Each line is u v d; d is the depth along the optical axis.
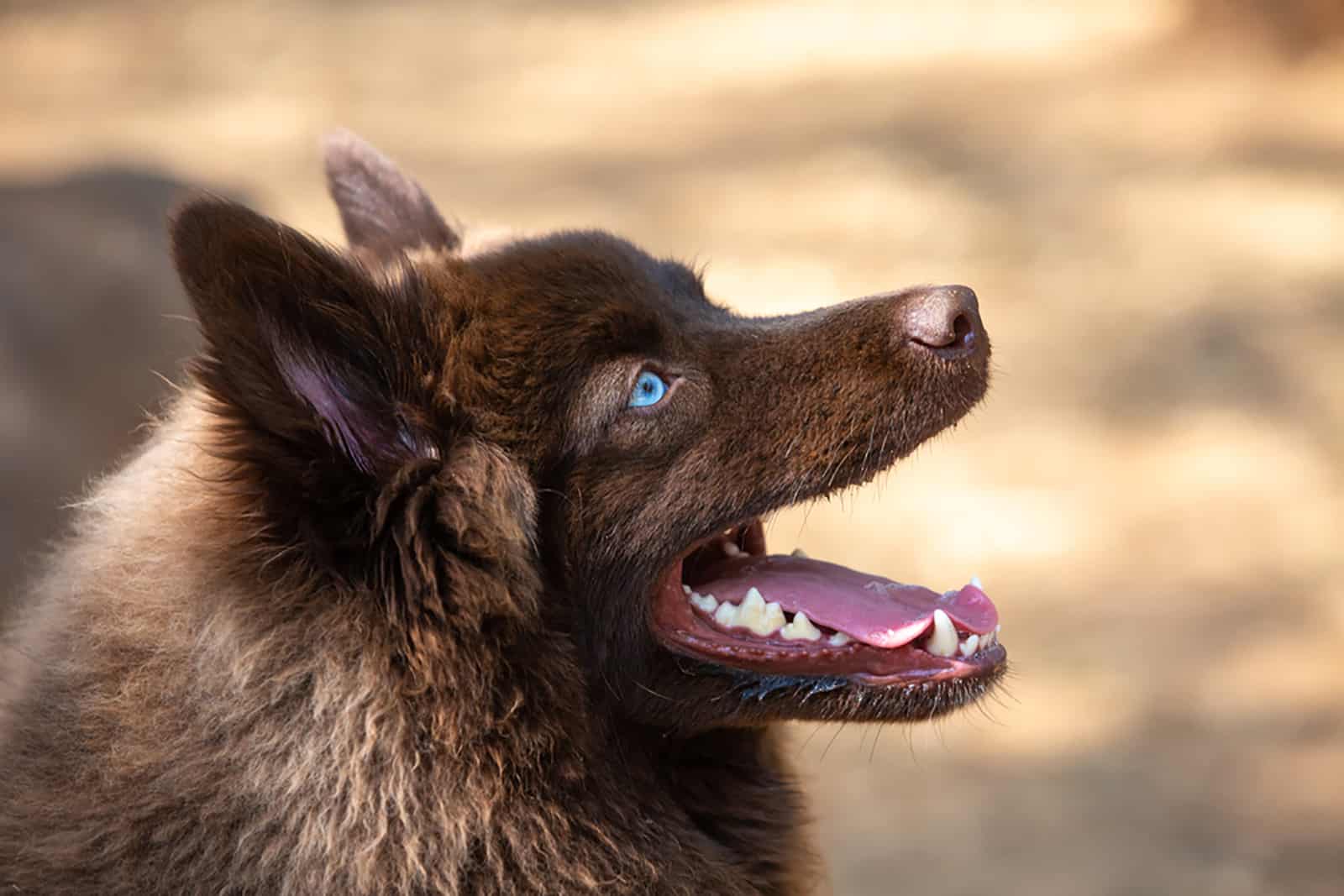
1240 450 11.94
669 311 4.41
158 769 3.61
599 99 20.88
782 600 4.41
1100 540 10.85
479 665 3.82
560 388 4.12
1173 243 15.39
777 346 4.40
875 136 18.59
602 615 4.18
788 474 4.34
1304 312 13.95
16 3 26.23
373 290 3.86
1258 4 19.34
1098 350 13.48
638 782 4.20
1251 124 17.80
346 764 3.69
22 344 7.75
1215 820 8.51
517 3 25.52
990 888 8.09
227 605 3.67
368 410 3.84
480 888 3.79
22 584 6.45
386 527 3.76
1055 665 9.74
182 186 9.66
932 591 4.44
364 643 3.74
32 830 3.63
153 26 24.91
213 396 3.56
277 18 25.22
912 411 4.38
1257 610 10.16
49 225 8.49
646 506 4.22
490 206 17.08
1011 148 17.86
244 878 3.58
